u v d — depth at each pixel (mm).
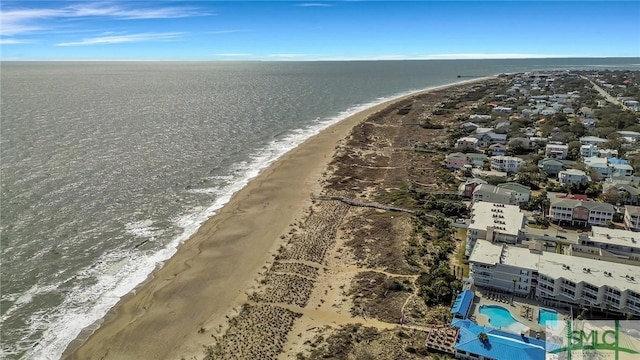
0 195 109438
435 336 61344
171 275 81125
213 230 98688
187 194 119062
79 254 86938
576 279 67125
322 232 97062
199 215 106688
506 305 69125
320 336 63594
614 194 108562
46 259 84375
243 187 125625
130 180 125875
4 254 84688
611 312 65562
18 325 67312
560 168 131750
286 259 86062
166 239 94688
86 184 120625
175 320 69125
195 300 73938
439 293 71000
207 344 63531
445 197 114188
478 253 75312
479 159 140750
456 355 58219
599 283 65875
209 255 88125
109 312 70938
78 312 70750
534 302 70125
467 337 59375
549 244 86250
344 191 121688
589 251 80312
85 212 104125
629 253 79688
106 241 92438
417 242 89750
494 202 103750
